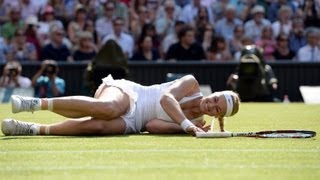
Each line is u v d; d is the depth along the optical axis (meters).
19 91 34.81
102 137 16.47
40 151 14.19
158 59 40.75
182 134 17.09
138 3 42.41
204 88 37.34
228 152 14.06
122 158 13.30
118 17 41.28
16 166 12.46
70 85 36.84
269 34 41.72
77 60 38.75
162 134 17.08
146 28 40.72
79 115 16.77
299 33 41.81
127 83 17.39
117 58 31.67
